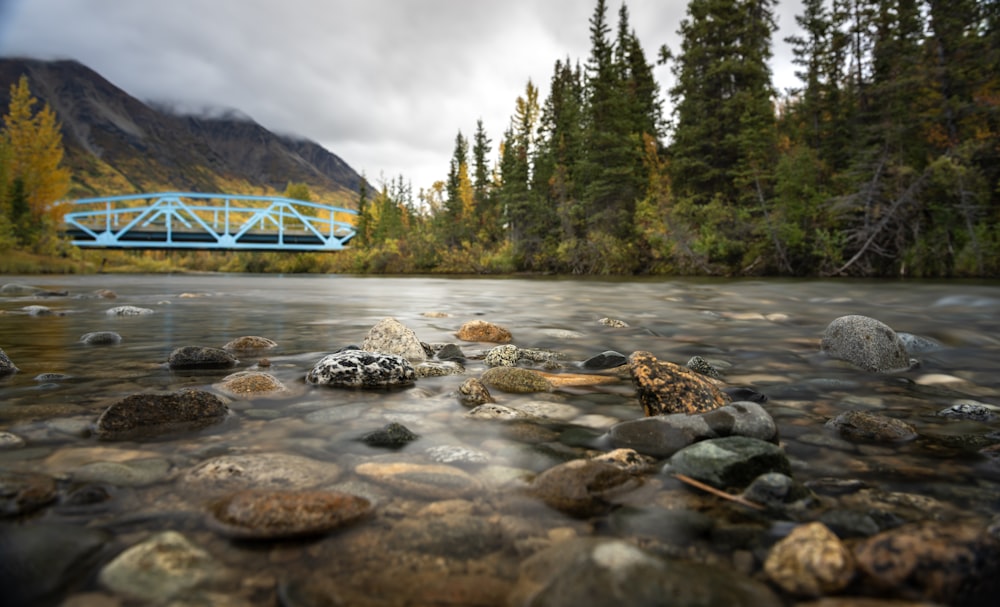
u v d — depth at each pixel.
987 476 1.95
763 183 31.73
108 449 2.06
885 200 25.62
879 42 29.73
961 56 26.11
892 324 7.71
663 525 1.52
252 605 1.10
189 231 63.88
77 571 1.20
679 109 36.06
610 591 1.11
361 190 84.19
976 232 23.03
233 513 1.46
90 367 3.88
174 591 1.14
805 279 24.36
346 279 36.97
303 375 3.66
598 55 39.50
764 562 1.31
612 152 37.72
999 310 10.03
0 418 2.48
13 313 8.25
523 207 46.56
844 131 32.22
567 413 2.79
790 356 4.86
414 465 1.95
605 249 36.78
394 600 1.13
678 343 5.71
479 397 2.99
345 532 1.43
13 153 49.62
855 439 2.40
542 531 1.47
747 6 34.44
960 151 23.28
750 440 2.04
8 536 1.31
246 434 2.31
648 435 2.27
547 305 11.45
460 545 1.38
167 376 3.57
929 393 3.38
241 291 17.81
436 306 11.12
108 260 81.50
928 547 1.26
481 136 65.56
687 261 32.34
